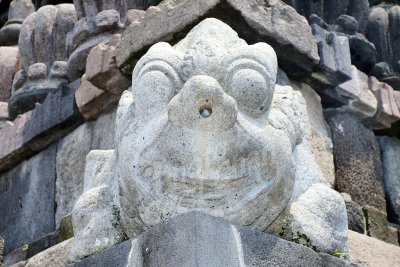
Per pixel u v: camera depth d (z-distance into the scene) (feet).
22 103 16.66
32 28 17.15
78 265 11.34
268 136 10.62
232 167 10.44
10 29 20.62
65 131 15.71
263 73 10.69
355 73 15.57
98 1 15.78
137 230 11.16
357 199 14.79
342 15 16.24
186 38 11.37
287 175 10.82
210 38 11.00
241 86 10.57
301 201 11.30
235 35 11.30
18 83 16.84
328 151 14.67
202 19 13.35
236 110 10.21
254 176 10.55
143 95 10.81
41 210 15.62
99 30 15.40
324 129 14.83
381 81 16.56
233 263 10.19
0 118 17.22
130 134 10.88
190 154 10.34
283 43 13.76
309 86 14.83
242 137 10.40
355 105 15.34
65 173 15.43
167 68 10.77
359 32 16.60
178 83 10.75
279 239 10.68
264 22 13.55
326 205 11.41
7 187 16.58
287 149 10.82
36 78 16.61
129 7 15.66
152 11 14.01
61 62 16.57
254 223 10.75
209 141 10.30
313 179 11.65
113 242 11.45
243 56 10.70
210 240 10.12
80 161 15.21
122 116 11.28
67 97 15.65
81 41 15.66
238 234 10.38
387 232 14.61
